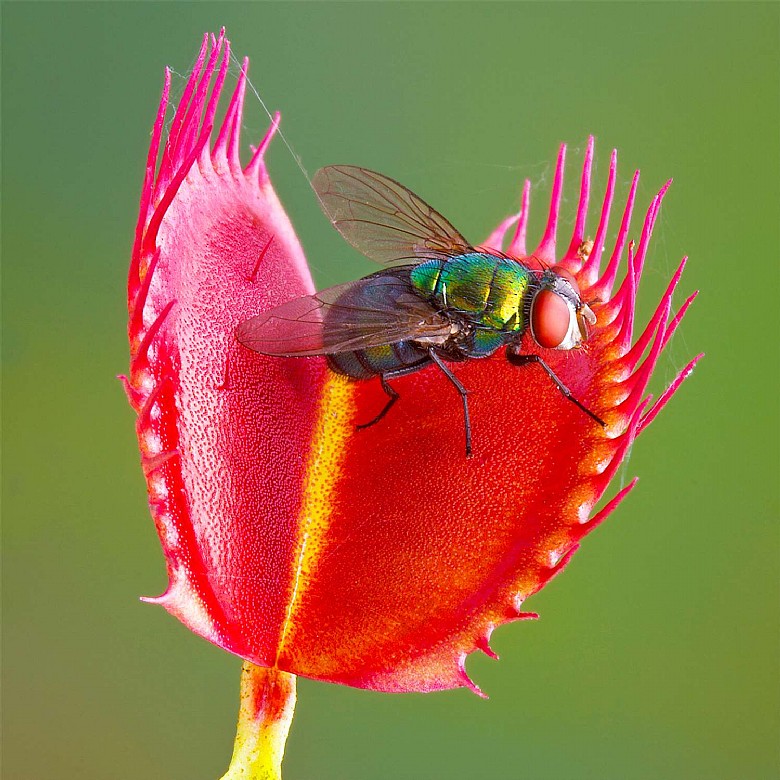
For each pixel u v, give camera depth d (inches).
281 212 6.7
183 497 6.3
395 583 6.4
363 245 7.0
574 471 6.4
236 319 6.5
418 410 6.6
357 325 6.7
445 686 6.4
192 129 6.5
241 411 6.5
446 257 6.8
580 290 6.7
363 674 6.4
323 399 6.6
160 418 6.3
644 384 6.4
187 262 6.5
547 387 6.5
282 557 6.4
